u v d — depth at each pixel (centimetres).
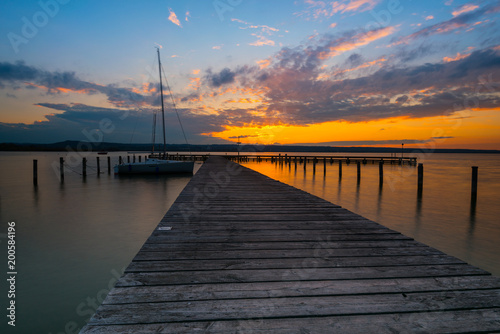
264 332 157
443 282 218
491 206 1140
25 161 4456
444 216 957
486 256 583
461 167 4284
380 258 267
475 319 171
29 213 941
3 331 319
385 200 1270
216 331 157
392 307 183
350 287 209
